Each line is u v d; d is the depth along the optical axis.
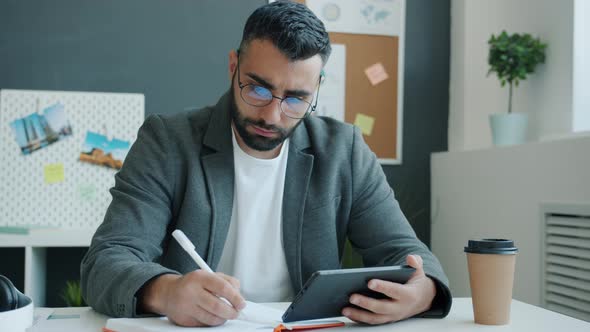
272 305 1.13
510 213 2.25
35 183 2.55
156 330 0.89
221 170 1.37
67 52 2.66
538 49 2.44
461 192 2.63
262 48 1.21
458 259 2.65
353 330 0.97
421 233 2.94
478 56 2.84
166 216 1.31
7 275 2.59
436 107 2.99
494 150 2.36
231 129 1.40
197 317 0.91
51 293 2.63
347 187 1.46
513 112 2.66
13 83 2.62
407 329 0.98
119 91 2.69
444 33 3.01
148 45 2.72
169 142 1.37
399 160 2.94
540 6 2.50
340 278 0.93
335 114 2.88
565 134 2.27
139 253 1.16
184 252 1.33
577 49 2.30
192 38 2.76
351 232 1.50
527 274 2.14
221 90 2.78
